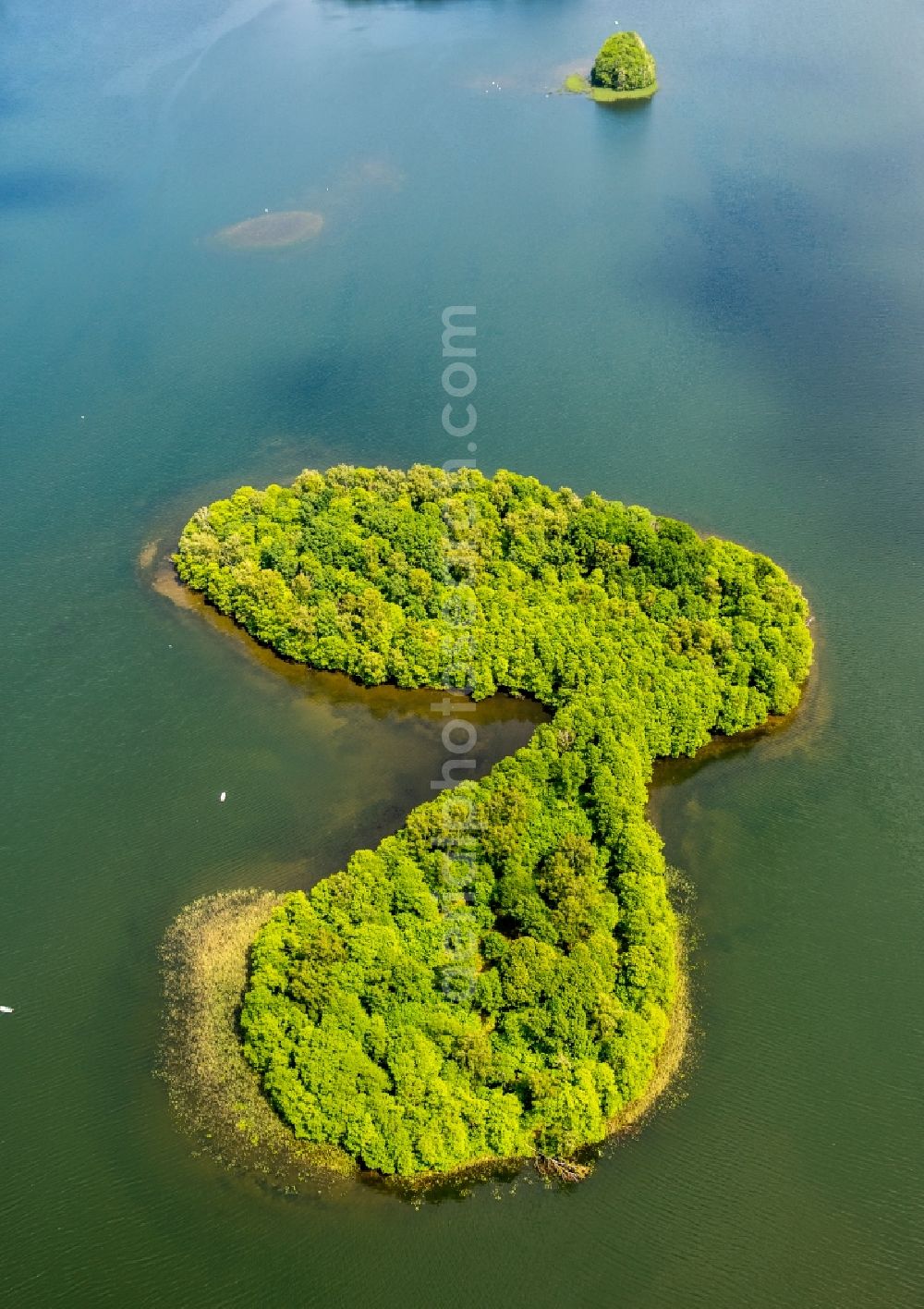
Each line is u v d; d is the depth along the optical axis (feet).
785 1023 512.22
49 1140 481.46
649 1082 489.26
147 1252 448.24
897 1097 486.79
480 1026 495.41
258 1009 490.08
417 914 526.98
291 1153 472.03
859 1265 439.63
